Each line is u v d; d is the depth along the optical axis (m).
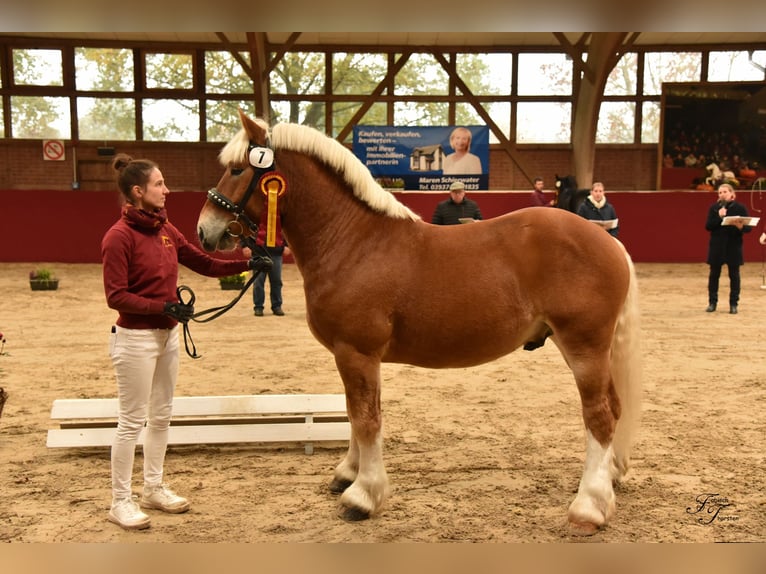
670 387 5.91
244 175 3.32
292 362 7.04
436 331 3.27
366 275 3.26
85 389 5.94
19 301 11.15
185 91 18.39
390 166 17.31
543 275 3.23
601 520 3.15
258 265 3.34
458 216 9.79
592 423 3.25
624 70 18.61
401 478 3.90
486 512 3.43
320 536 3.16
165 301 3.24
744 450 4.28
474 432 4.72
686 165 18.27
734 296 9.91
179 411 4.41
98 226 16.23
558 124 18.72
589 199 8.46
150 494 3.48
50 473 4.03
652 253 16.45
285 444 4.57
